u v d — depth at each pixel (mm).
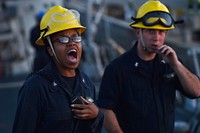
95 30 29734
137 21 7684
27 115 5824
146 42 7551
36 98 5859
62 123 5914
